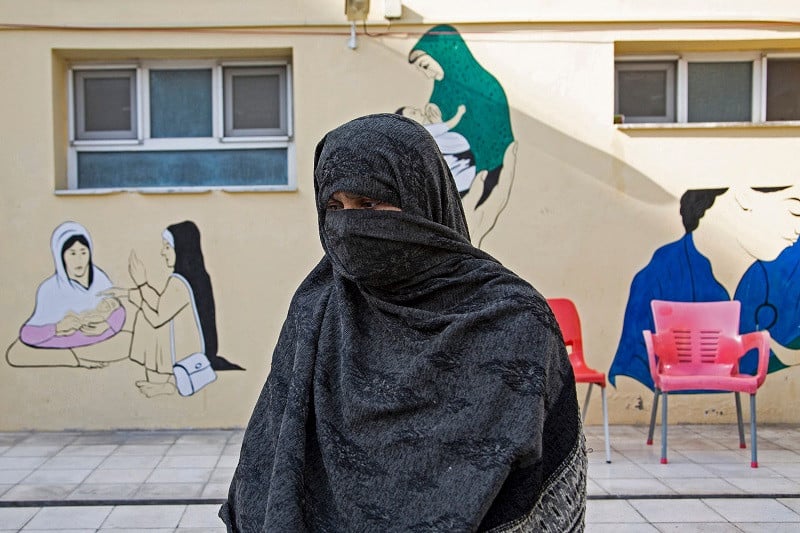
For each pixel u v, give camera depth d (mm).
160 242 6039
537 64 6047
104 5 5934
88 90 6230
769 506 4332
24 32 5938
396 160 1315
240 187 6039
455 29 6023
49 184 5992
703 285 6129
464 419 1186
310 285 1529
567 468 1208
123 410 6051
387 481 1188
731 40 6020
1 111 5957
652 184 6105
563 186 6098
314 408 1301
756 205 6113
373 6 5992
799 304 6125
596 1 5984
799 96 6355
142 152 6238
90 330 6031
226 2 5938
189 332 6059
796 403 6168
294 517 1190
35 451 5488
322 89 6012
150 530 4031
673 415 6199
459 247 1357
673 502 4398
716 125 6059
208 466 5133
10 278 5988
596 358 6145
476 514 1121
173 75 6230
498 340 1228
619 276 6125
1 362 6004
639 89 6352
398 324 1304
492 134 6074
